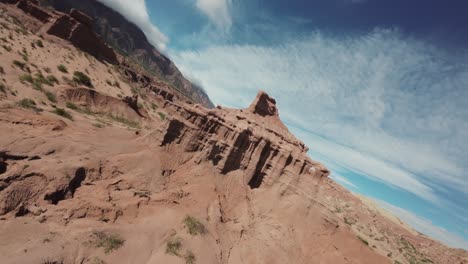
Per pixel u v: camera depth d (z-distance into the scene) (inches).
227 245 1331.2
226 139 1827.0
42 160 1259.2
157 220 1245.1
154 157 1653.5
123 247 1029.8
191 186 1589.6
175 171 1663.4
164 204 1376.7
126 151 1689.2
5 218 919.7
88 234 1005.2
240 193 1726.1
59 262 848.3
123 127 2751.0
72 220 1038.4
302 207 1668.3
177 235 1199.6
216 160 1790.1
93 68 4375.0
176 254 1101.7
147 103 5054.1
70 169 1254.3
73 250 912.9
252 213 1631.4
